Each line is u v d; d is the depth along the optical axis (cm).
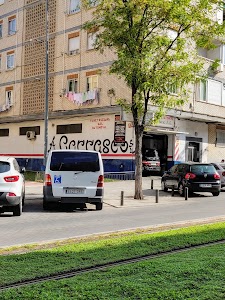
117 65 1620
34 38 3459
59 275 572
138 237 846
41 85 3375
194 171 1906
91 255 674
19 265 605
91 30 1772
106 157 2869
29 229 990
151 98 1681
